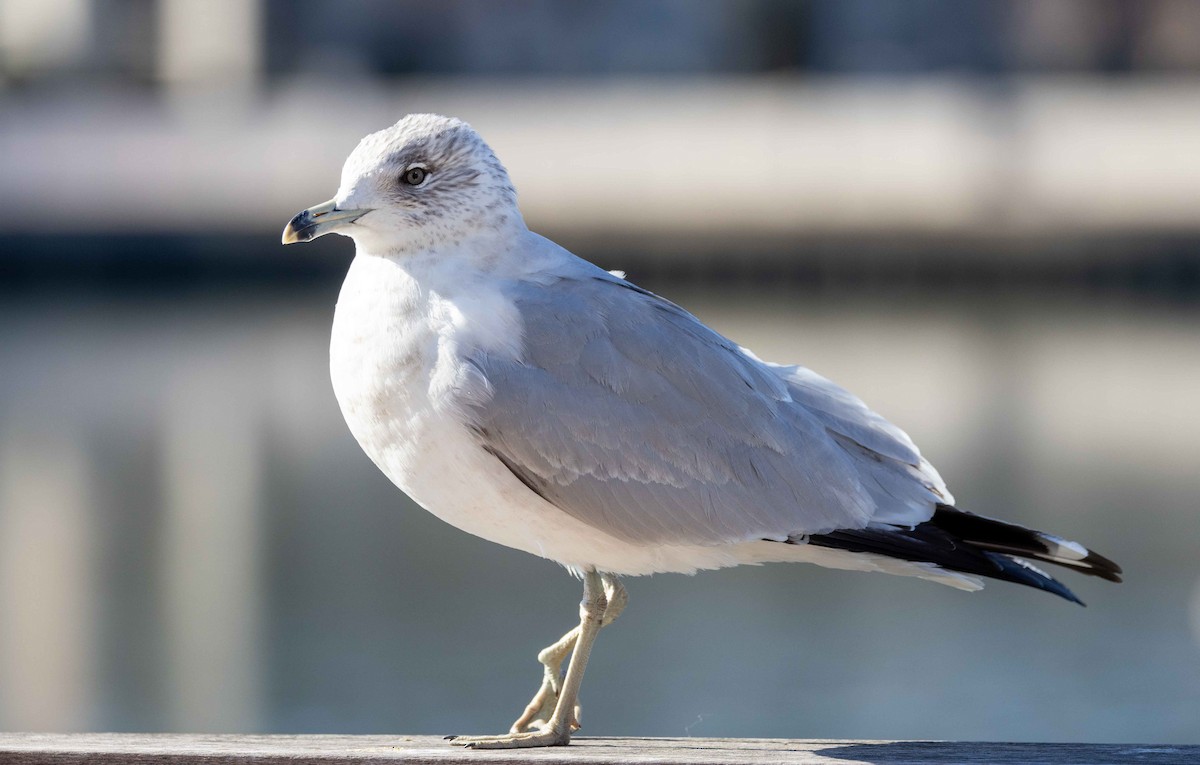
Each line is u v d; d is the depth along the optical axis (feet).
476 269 18.21
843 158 100.53
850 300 95.66
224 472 55.77
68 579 45.88
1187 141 99.71
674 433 18.29
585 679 40.19
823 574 50.52
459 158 18.04
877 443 19.42
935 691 39.34
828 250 99.66
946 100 107.76
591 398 18.03
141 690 39.09
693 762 16.16
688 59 123.24
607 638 43.52
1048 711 37.78
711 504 18.42
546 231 100.53
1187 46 121.49
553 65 123.34
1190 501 50.67
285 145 101.96
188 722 37.37
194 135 101.86
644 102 110.63
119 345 78.84
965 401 65.46
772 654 41.93
